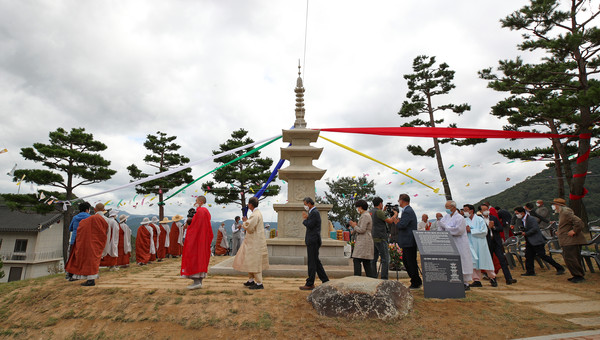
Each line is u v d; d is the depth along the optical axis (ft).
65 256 71.46
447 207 24.61
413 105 73.20
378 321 16.49
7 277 80.53
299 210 33.76
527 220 29.43
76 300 20.12
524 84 51.37
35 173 63.87
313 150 35.27
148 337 16.16
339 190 90.68
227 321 16.79
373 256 22.15
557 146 57.31
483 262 24.32
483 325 16.20
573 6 48.57
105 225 24.34
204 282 24.52
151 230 38.68
